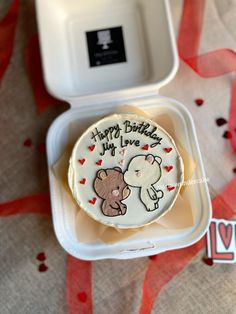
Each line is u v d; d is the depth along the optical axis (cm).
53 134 29
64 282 28
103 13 33
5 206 30
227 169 29
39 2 30
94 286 28
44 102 32
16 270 28
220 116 30
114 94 29
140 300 27
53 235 29
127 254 26
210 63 32
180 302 27
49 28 31
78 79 31
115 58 32
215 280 27
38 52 33
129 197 26
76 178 26
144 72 31
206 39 32
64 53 32
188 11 33
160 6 30
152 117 29
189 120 28
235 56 32
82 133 28
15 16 34
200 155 27
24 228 29
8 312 27
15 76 33
